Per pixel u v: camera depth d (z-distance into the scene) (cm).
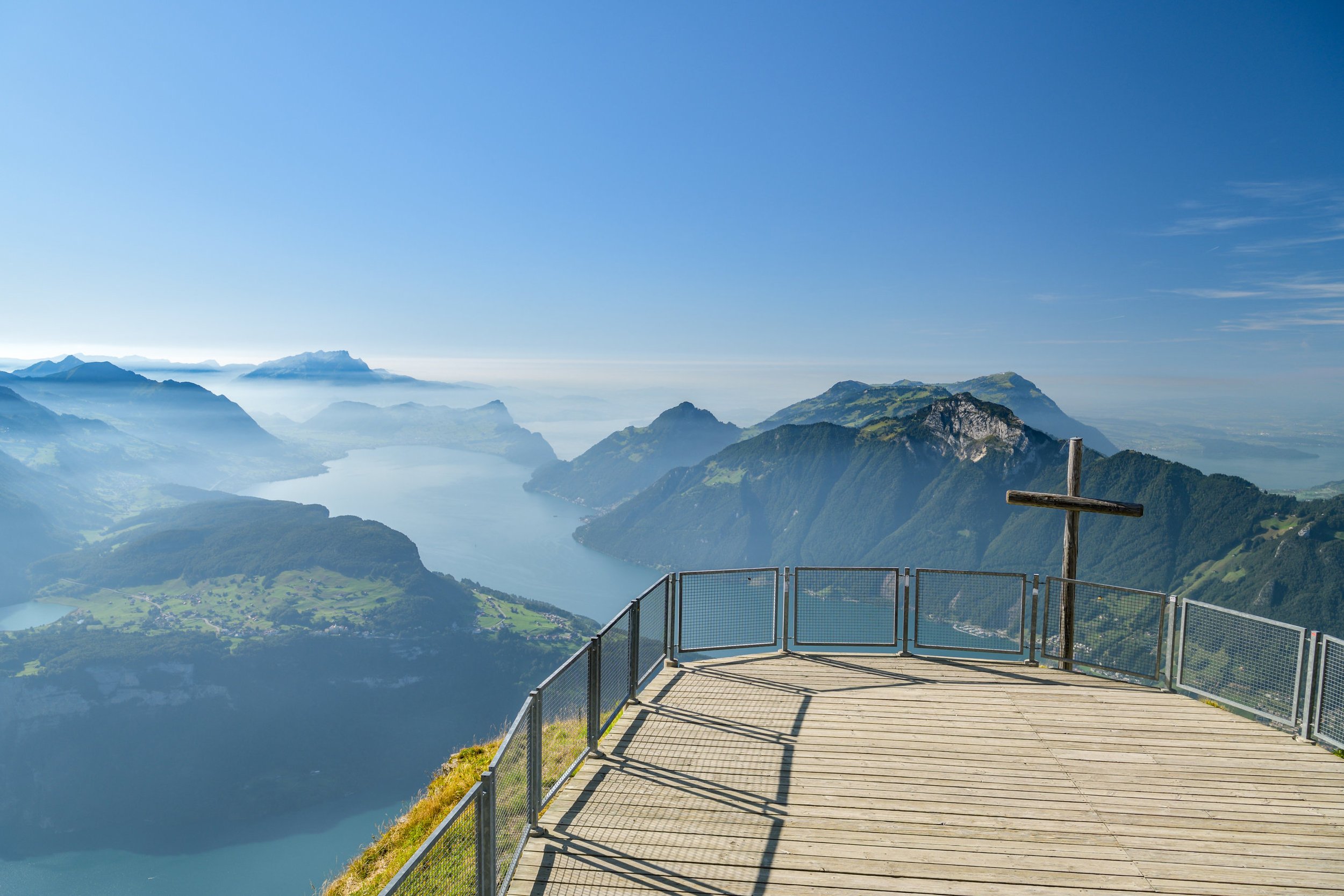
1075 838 635
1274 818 674
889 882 569
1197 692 968
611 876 579
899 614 1156
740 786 727
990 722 889
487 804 519
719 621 1141
